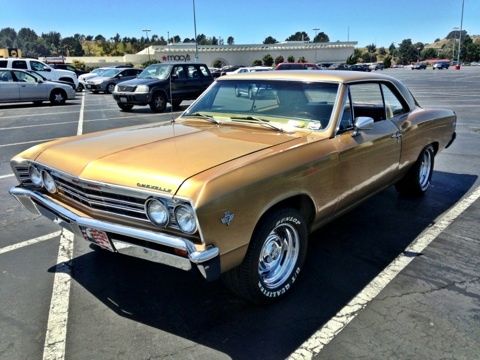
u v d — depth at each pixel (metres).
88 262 3.79
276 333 2.82
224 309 3.09
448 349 2.65
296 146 3.14
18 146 8.92
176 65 15.88
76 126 11.94
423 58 123.12
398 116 4.66
